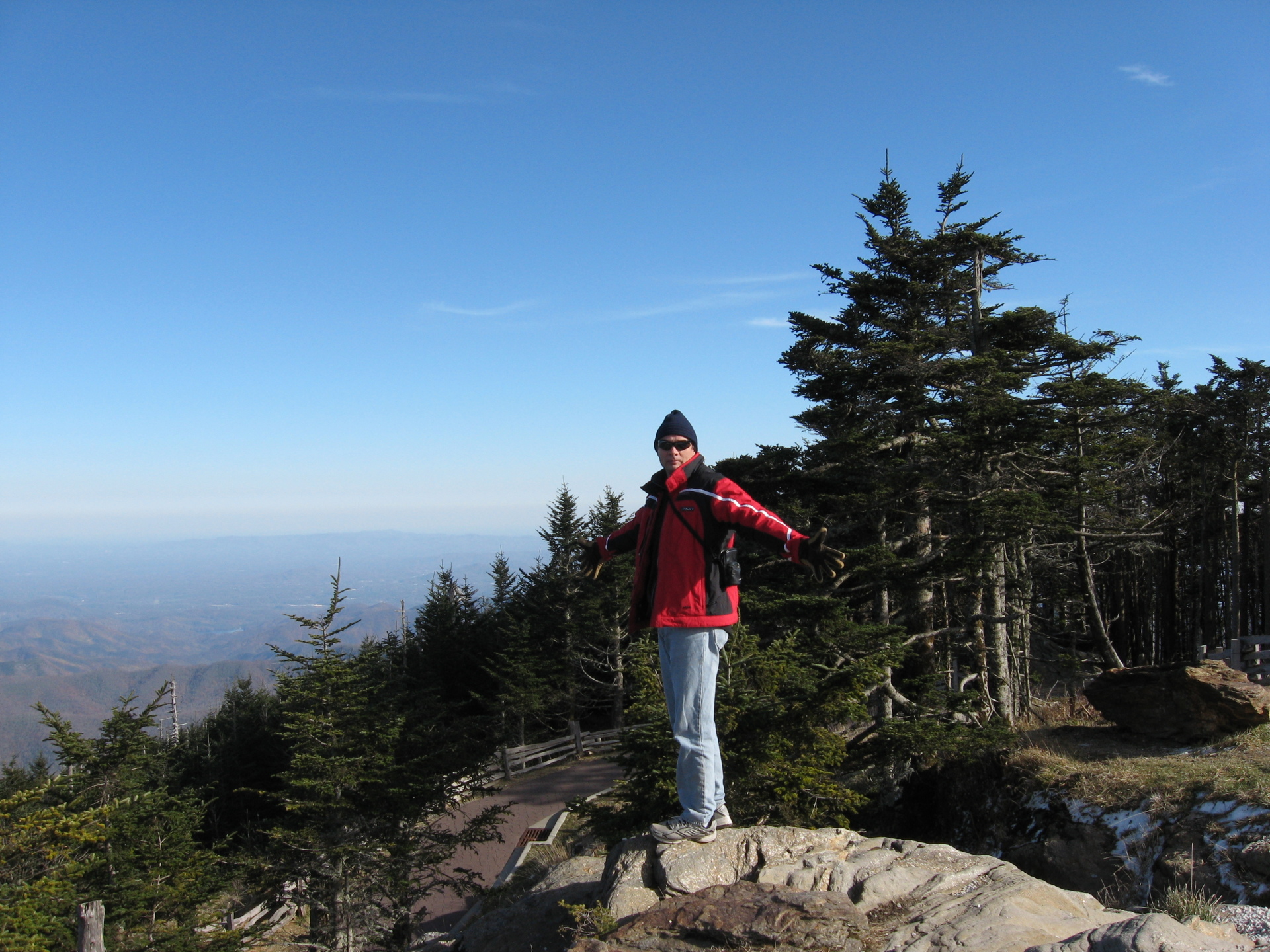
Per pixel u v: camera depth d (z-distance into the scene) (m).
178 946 13.77
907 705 15.01
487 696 35.97
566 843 20.61
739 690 11.94
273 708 36.09
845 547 17.80
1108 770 11.69
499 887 17.11
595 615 33.12
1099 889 10.16
